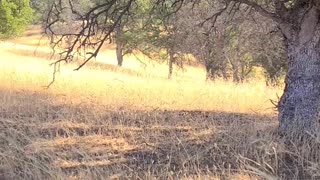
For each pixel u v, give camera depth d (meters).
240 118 9.44
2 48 42.22
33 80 14.18
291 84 7.33
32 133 7.60
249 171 5.56
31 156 6.21
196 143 7.18
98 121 8.96
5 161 6.09
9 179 5.72
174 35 23.22
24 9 43.16
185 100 12.30
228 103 11.98
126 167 6.20
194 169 5.91
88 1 10.41
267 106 12.02
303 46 7.21
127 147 7.24
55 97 11.81
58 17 7.96
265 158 6.03
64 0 9.24
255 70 30.31
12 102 10.43
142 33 31.03
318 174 5.44
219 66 27.41
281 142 6.52
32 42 52.28
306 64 7.22
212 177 5.59
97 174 5.81
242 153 6.23
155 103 11.74
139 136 7.88
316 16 7.14
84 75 17.44
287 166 5.96
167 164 6.07
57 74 16.38
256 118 9.35
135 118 9.39
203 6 16.62
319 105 7.25
